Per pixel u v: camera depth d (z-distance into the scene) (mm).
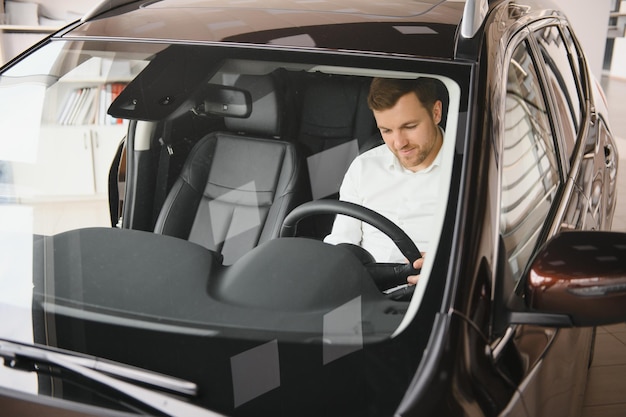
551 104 1697
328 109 1573
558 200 1507
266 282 1154
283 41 1339
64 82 1482
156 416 931
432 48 1255
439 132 1404
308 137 1590
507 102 1281
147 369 1007
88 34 1509
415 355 975
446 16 1362
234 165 1601
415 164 1454
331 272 1172
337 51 1285
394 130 1414
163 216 1604
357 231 1516
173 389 968
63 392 969
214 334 1058
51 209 1409
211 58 1359
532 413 1036
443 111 1397
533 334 1094
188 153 1641
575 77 2135
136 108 1559
